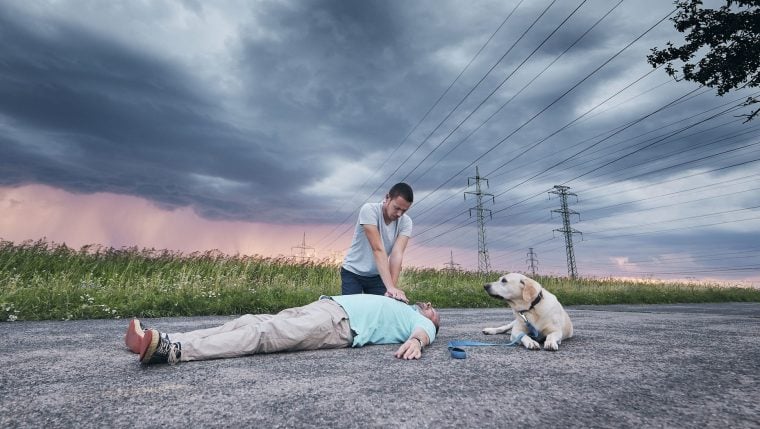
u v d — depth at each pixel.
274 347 2.78
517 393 1.91
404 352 2.78
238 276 11.10
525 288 3.51
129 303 6.39
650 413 1.65
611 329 4.82
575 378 2.22
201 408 1.67
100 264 10.59
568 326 3.73
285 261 13.21
